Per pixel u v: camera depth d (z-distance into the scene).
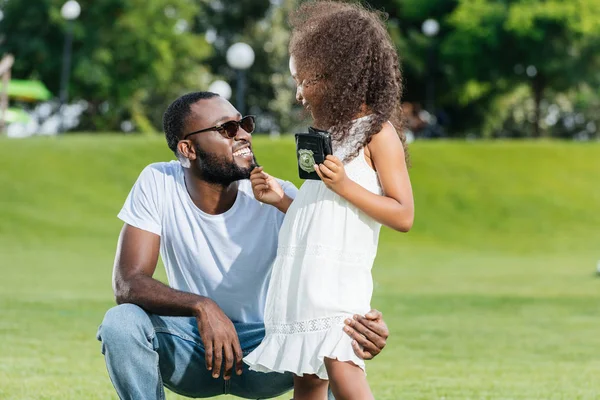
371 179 4.16
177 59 55.72
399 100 4.38
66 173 28.38
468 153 31.75
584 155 32.41
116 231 25.11
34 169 28.28
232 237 4.56
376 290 15.34
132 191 4.59
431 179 29.89
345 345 3.97
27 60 51.03
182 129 4.47
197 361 4.52
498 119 60.72
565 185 30.39
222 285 4.58
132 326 4.21
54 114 57.47
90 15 51.47
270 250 4.59
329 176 3.97
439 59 54.28
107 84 52.00
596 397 6.80
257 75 58.38
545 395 6.85
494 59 53.53
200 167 4.49
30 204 26.39
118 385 4.28
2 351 8.43
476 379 7.57
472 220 27.84
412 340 9.98
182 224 4.55
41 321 10.57
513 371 8.05
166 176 4.60
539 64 52.75
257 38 58.44
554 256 23.81
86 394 6.49
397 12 56.94
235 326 4.59
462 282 16.95
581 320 11.89
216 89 26.66
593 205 29.31
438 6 54.62
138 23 51.94
